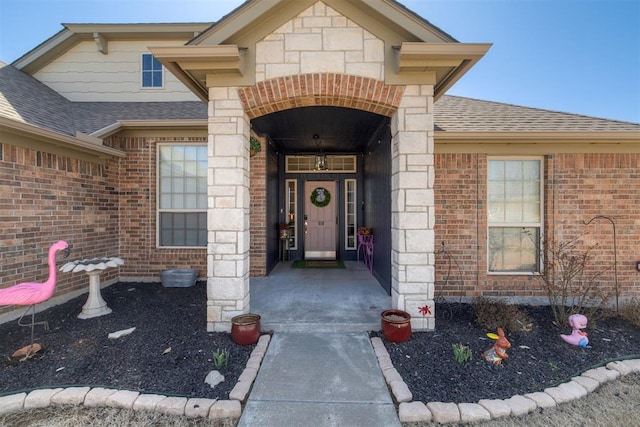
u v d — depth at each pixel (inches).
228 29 139.6
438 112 242.7
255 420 92.3
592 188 201.6
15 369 116.0
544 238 204.1
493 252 209.2
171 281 232.1
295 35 148.9
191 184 253.4
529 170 208.7
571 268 173.8
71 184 204.5
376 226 246.7
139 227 248.8
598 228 201.2
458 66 143.9
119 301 197.5
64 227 199.0
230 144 149.3
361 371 116.8
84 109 269.7
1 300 130.9
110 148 226.2
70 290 202.7
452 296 202.7
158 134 247.6
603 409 100.1
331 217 333.4
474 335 146.6
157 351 129.6
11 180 166.2
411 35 143.0
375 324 151.1
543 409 99.4
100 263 171.3
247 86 149.0
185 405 96.5
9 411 96.1
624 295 198.8
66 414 95.7
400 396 100.9
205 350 130.6
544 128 200.4
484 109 252.4
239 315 145.3
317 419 92.9
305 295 197.3
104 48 289.4
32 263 177.6
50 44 285.3
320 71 148.9
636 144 198.8
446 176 203.5
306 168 332.5
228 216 148.6
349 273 264.2
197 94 166.1
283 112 195.2
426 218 149.1
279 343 138.5
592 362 126.6
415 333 147.8
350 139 267.9
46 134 175.2
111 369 116.5
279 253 319.9
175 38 291.7
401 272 149.5
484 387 107.9
